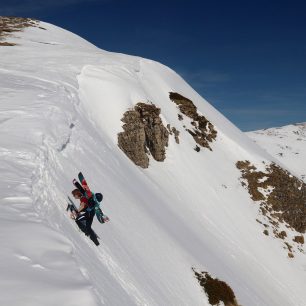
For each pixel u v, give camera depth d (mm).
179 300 15508
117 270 11188
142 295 11398
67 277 6137
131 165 29266
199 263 21672
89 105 30047
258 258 32031
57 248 7016
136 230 17250
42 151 13508
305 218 40875
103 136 27891
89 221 10930
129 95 35375
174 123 39938
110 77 36000
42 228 7551
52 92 23375
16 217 7910
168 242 19969
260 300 24984
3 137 13516
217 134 44500
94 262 9633
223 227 32656
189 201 32500
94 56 42969
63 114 19312
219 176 38656
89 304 5574
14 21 69062
